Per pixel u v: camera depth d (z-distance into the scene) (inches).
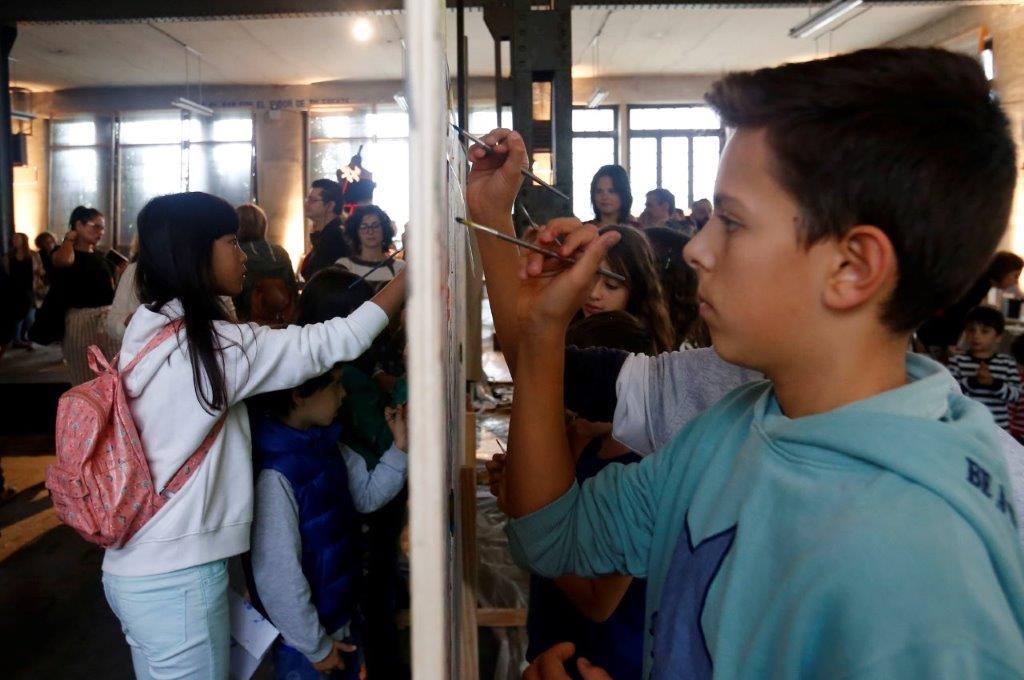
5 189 288.0
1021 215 295.7
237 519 55.0
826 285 18.0
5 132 285.9
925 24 371.9
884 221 17.1
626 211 132.7
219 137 506.3
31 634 98.3
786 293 18.5
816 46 422.3
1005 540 16.2
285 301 101.1
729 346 19.8
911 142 16.8
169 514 52.2
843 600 15.7
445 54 17.0
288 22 366.6
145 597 52.2
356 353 57.5
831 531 16.5
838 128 17.2
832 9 271.3
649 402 36.9
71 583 112.0
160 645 53.1
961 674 14.2
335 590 59.2
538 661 29.8
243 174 507.8
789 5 279.1
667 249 63.7
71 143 508.1
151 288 53.9
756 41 413.4
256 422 58.7
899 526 15.8
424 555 14.3
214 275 55.3
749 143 18.9
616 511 27.8
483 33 379.6
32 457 177.6
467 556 55.0
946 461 16.4
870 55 18.3
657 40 414.3
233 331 53.4
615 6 277.0
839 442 17.4
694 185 506.6
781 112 18.1
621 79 499.5
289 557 56.6
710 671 19.5
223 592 55.8
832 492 17.2
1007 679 14.3
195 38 393.4
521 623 91.7
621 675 44.5
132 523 51.4
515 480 29.2
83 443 50.2
